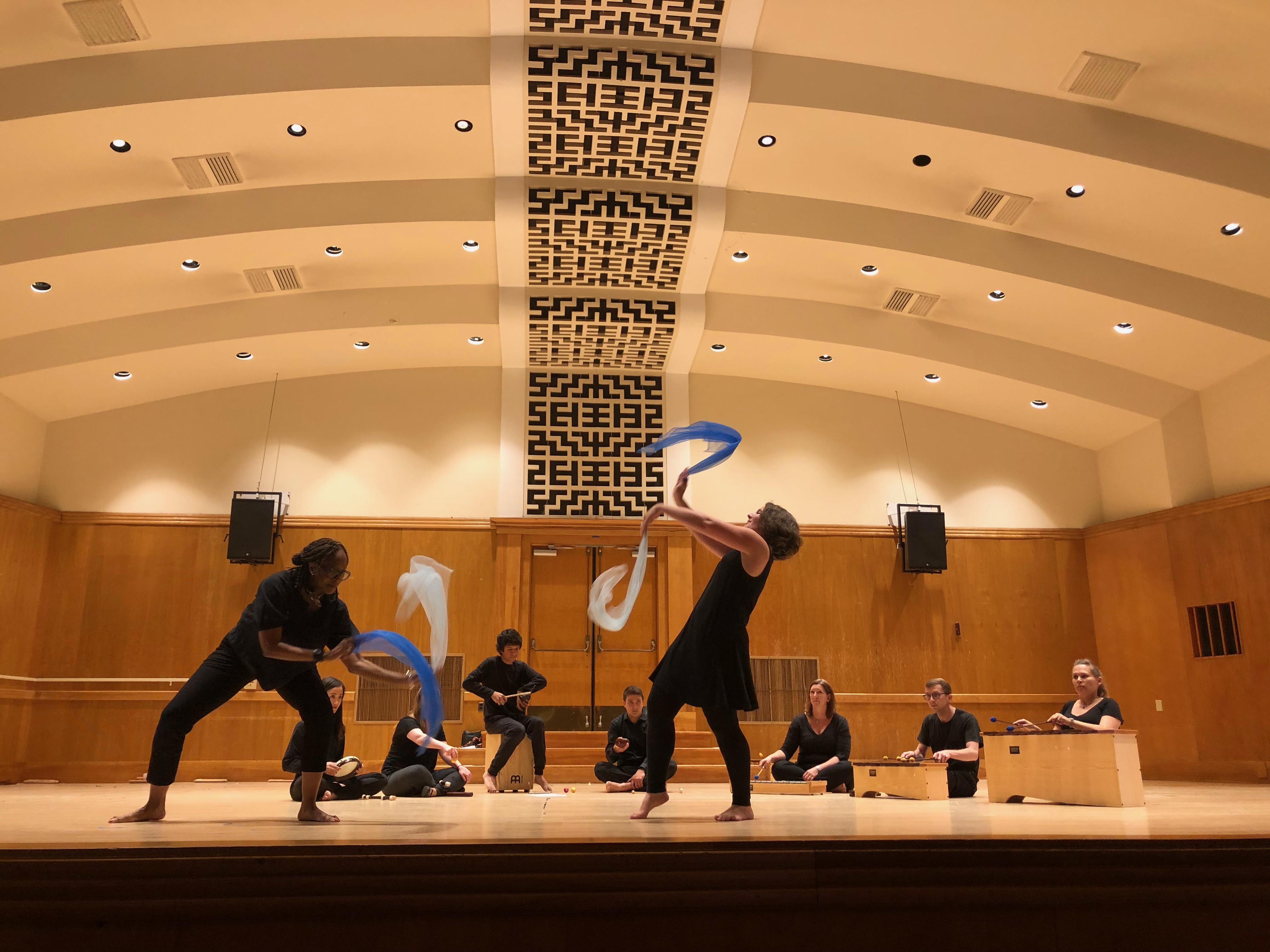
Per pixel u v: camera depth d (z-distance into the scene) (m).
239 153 8.41
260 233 9.04
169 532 10.97
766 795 6.59
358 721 10.60
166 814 3.81
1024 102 8.04
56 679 10.48
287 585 3.56
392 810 4.32
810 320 10.94
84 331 10.21
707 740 10.73
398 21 7.57
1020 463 12.25
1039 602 11.79
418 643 10.89
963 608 11.66
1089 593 11.88
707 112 8.16
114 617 10.69
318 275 10.17
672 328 10.81
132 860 2.14
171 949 2.07
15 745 10.21
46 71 7.47
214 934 2.08
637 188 9.10
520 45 7.70
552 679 11.03
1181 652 10.71
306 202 9.05
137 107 7.52
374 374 11.72
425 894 2.17
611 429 11.75
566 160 8.77
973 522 12.01
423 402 11.69
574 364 11.70
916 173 8.82
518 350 11.29
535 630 11.16
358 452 11.47
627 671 11.12
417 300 10.63
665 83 7.86
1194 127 8.07
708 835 2.57
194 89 7.52
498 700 7.12
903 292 10.45
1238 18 6.86
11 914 2.06
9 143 7.77
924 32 7.59
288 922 2.11
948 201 9.17
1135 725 11.09
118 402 11.18
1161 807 4.61
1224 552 10.38
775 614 11.41
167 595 10.79
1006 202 8.93
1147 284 9.53
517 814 3.88
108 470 11.12
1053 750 4.88
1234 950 2.31
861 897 2.26
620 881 2.23
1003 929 2.28
